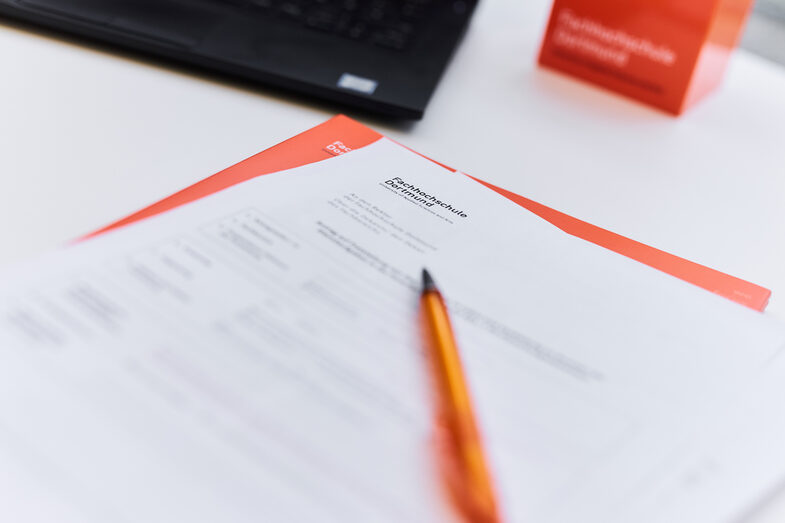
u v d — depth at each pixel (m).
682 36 0.54
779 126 0.58
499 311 0.32
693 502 0.24
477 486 0.24
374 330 0.29
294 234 0.34
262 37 0.52
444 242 0.36
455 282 0.33
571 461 0.25
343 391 0.26
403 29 0.55
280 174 0.39
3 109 0.42
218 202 0.35
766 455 0.27
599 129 0.53
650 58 0.56
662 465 0.26
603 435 0.26
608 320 0.32
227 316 0.28
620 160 0.50
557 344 0.30
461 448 0.25
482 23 0.67
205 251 0.32
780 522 0.26
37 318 0.27
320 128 0.44
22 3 0.50
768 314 0.37
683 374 0.30
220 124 0.46
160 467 0.23
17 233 0.33
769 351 0.32
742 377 0.30
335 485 0.23
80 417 0.24
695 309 0.34
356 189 0.39
